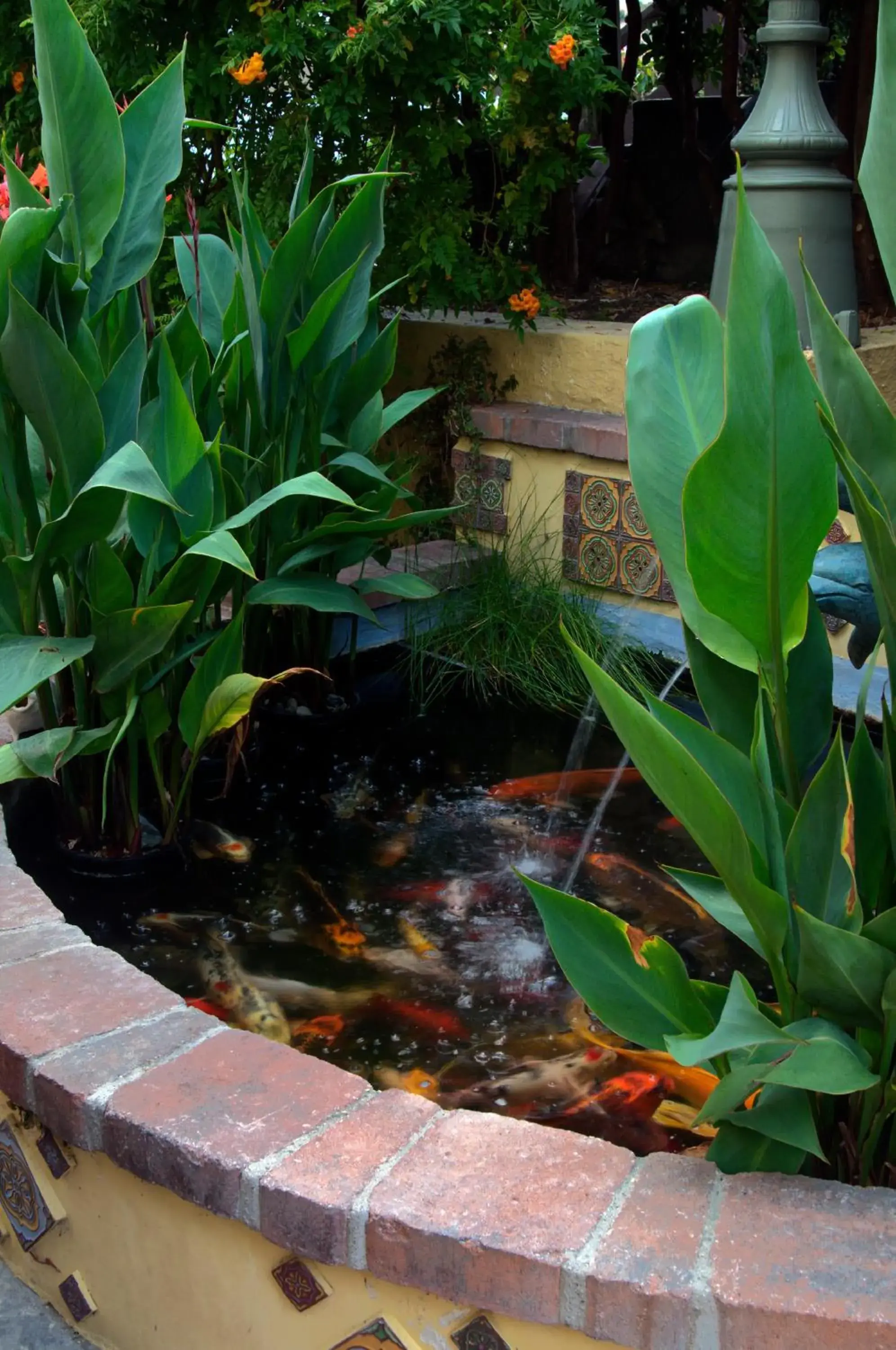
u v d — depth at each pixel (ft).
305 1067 5.45
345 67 13.25
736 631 5.37
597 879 8.64
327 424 11.08
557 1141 5.00
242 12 13.64
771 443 4.65
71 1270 5.87
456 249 14.11
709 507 4.75
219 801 9.85
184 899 8.52
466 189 14.52
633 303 17.39
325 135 14.15
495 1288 4.47
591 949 5.40
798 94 12.96
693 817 4.68
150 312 9.74
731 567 4.90
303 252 9.62
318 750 10.80
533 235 17.43
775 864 5.13
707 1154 5.03
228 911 8.35
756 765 5.28
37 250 7.59
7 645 8.08
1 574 8.34
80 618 8.67
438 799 9.91
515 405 14.80
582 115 17.98
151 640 8.09
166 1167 5.01
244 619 10.20
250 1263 5.08
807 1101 4.92
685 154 17.98
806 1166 5.39
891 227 4.73
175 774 9.12
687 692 11.63
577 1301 4.36
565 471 13.71
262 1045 5.60
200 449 8.27
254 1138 4.99
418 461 15.42
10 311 7.21
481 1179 4.77
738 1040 4.50
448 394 15.25
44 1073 5.39
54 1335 5.92
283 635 11.41
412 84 13.35
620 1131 6.29
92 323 8.88
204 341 9.62
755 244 4.50
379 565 12.83
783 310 4.58
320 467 10.69
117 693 8.48
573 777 10.26
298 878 8.74
